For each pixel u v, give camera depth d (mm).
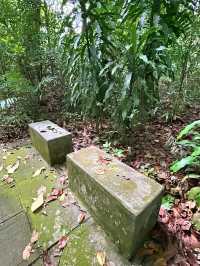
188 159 1296
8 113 2340
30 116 2436
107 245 1026
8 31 2305
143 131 2037
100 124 2152
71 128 2266
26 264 972
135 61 1463
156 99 1738
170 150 1703
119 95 1664
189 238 1028
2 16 2258
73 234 1091
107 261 955
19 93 2307
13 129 2285
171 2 1515
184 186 1319
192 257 950
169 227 1079
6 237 1111
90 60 1712
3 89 2242
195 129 1912
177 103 2219
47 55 2469
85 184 1138
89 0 1507
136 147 1807
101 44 1730
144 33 1408
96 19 1578
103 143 1922
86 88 1813
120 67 1479
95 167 1133
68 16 1662
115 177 1044
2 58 2361
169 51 1805
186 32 1824
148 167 1546
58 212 1232
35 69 2566
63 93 2664
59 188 1420
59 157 1685
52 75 2643
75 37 1708
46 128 1778
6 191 1465
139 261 949
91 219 1170
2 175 1637
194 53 2037
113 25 1612
